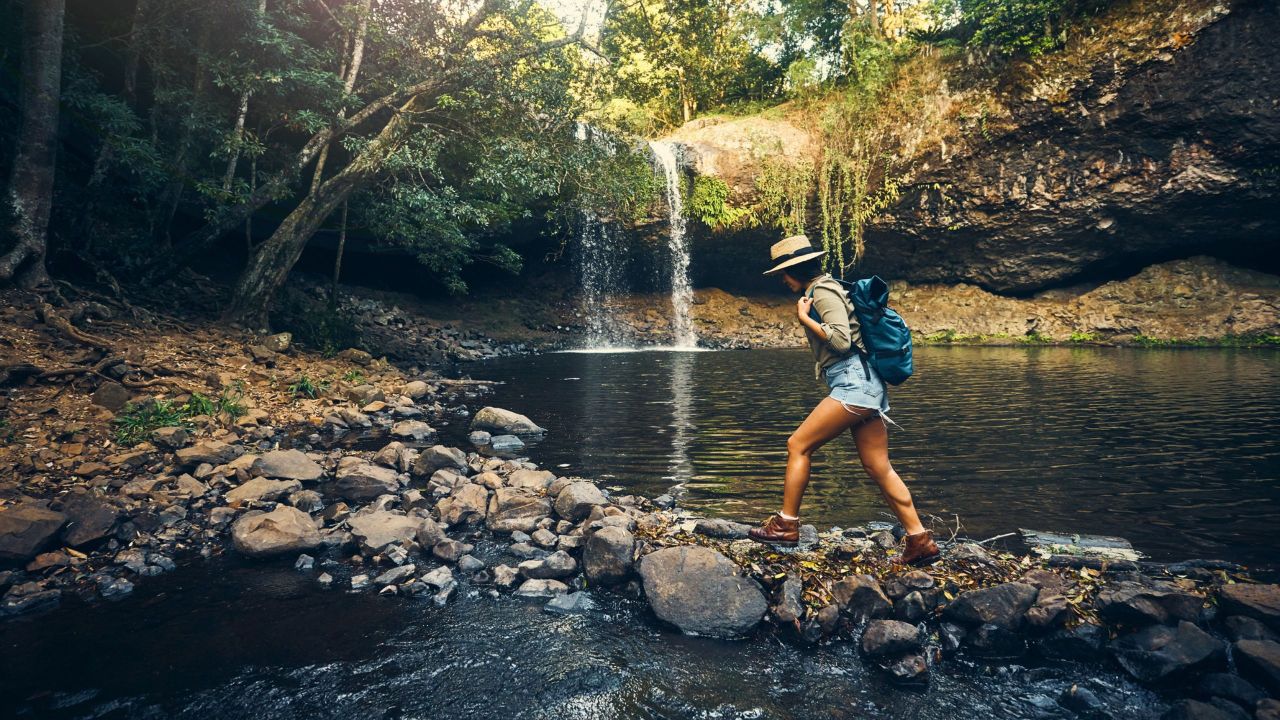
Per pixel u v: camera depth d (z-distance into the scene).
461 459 5.32
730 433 6.82
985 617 2.67
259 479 4.57
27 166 8.12
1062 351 16.58
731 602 2.85
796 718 2.21
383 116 15.02
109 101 9.30
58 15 8.27
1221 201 17.19
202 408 6.46
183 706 2.28
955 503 4.30
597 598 3.16
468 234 18.25
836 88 21.39
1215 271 18.69
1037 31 17.44
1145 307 18.97
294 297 14.32
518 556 3.60
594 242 23.02
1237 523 3.82
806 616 2.81
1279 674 2.21
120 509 4.02
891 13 23.34
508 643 2.72
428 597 3.17
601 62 13.46
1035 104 17.66
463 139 11.79
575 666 2.53
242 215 10.94
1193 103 16.06
